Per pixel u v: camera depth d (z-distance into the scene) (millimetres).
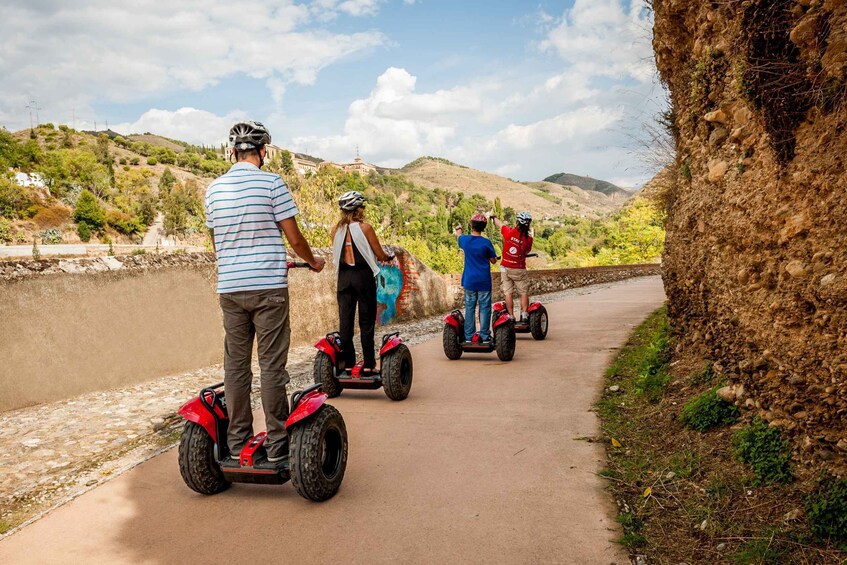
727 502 3295
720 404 4305
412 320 13898
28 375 6148
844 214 2867
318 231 17797
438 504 3602
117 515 3590
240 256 3547
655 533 3199
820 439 3096
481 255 8062
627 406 5477
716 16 4629
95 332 6844
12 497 3971
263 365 3629
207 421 3682
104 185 166125
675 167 7379
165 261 7918
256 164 3834
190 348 8227
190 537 3287
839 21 2947
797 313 3188
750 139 3904
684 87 5875
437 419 5363
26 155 154000
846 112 2889
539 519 3375
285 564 2979
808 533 2844
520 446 4582
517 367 7594
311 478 3523
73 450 4895
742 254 3969
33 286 6223
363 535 3246
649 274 36969
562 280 23594
